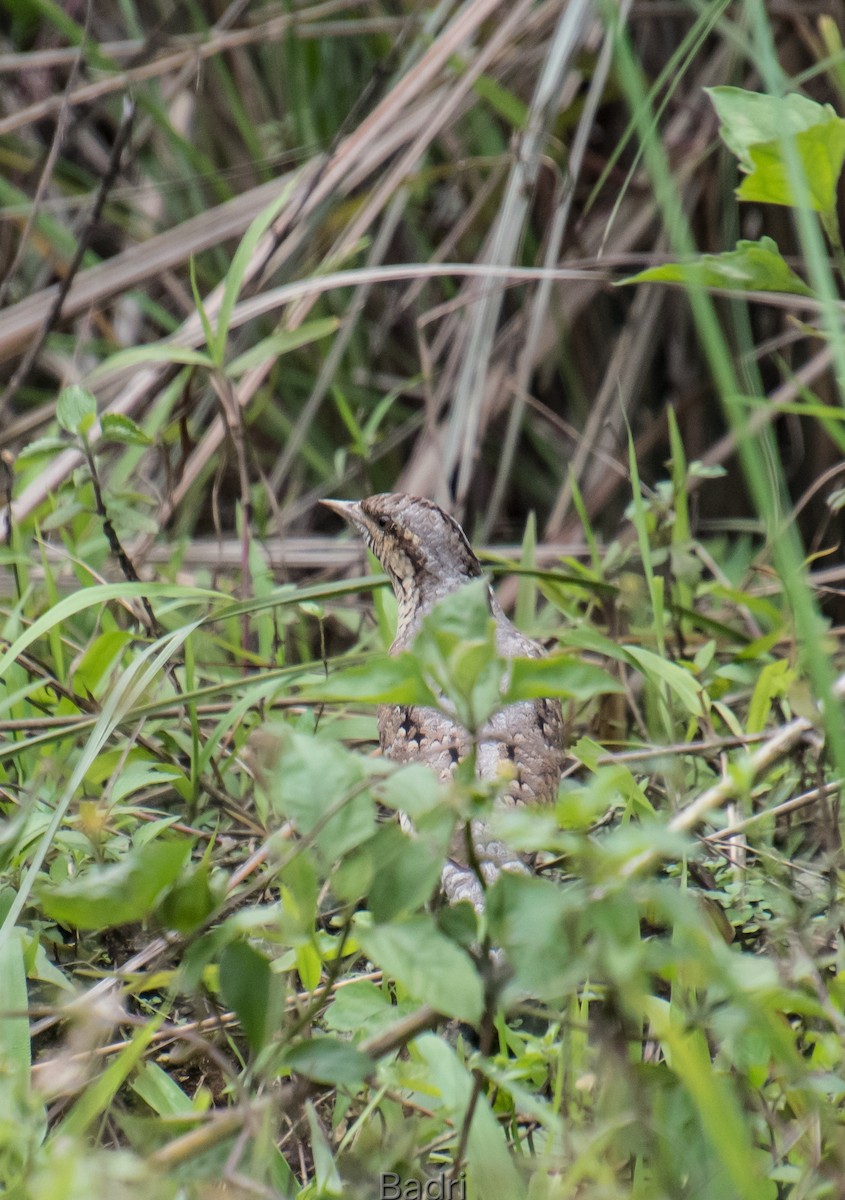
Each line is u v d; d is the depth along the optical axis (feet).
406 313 48.01
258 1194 12.66
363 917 20.20
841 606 39.47
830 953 19.11
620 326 47.37
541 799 23.71
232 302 29.68
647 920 19.94
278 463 44.37
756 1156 14.79
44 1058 20.02
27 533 34.30
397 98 38.19
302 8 45.85
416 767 12.64
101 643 25.58
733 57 40.75
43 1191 10.77
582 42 39.04
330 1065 12.77
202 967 12.62
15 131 49.80
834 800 22.41
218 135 48.93
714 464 42.75
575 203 45.19
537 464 48.83
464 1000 11.97
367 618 35.35
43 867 22.79
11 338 38.93
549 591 31.86
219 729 24.59
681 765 25.18
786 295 29.99
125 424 27.63
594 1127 14.97
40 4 41.37
